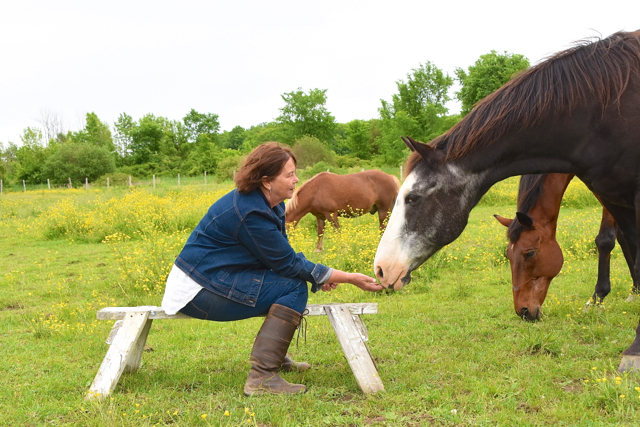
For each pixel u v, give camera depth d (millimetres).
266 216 2586
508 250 3680
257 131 97438
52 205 15266
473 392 2514
